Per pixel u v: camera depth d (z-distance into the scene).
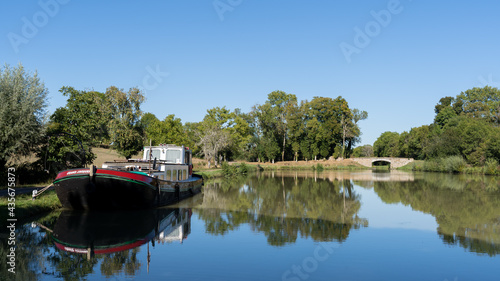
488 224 18.05
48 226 15.98
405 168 90.50
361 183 44.09
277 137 99.50
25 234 14.57
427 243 14.16
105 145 60.94
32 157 27.22
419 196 30.11
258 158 100.19
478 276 10.55
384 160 98.06
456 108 105.88
